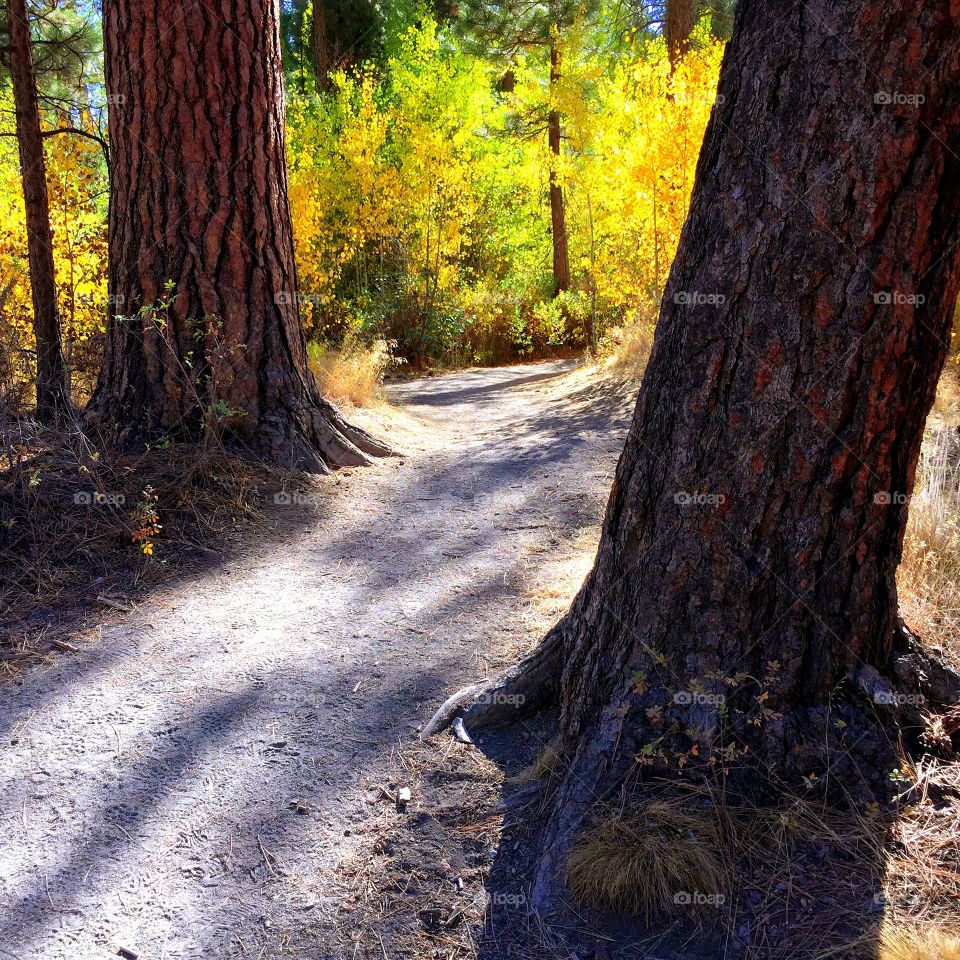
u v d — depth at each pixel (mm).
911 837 2070
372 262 15703
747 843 2092
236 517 4496
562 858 2135
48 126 8234
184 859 2256
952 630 2746
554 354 16781
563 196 18469
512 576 3941
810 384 2051
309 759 2652
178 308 4930
